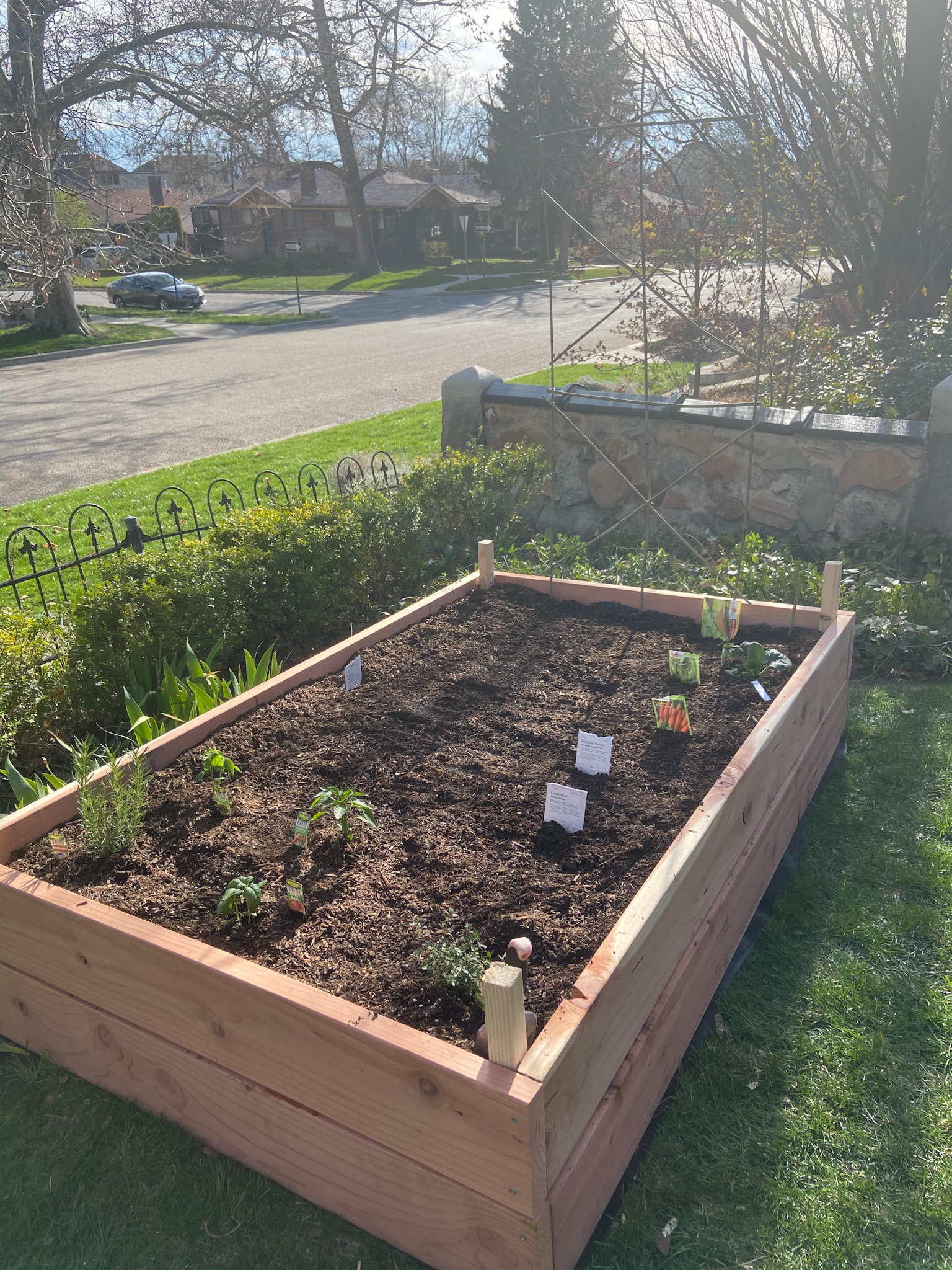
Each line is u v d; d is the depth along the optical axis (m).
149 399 15.37
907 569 5.26
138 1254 2.01
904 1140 2.17
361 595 5.18
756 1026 2.50
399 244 46.97
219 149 18.70
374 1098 1.81
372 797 2.86
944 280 10.49
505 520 6.35
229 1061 2.05
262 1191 2.12
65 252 8.31
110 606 4.10
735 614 3.72
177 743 3.10
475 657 3.82
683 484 6.21
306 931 2.27
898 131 9.08
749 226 8.40
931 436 5.29
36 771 3.84
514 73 34.28
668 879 2.16
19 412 14.56
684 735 3.12
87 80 17.09
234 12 16.84
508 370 16.41
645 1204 2.06
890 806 3.44
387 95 22.52
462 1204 1.78
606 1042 1.89
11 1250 2.03
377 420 12.44
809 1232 1.98
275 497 8.21
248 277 44.22
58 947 2.29
